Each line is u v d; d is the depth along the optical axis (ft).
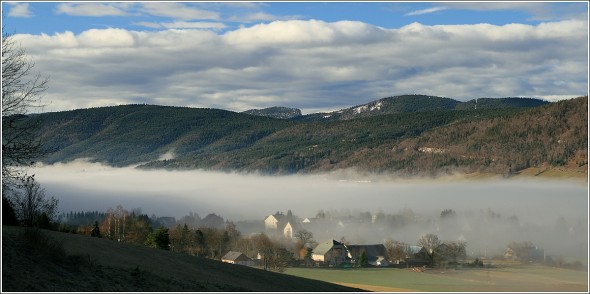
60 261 71.26
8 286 59.98
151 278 74.84
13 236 72.74
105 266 75.20
